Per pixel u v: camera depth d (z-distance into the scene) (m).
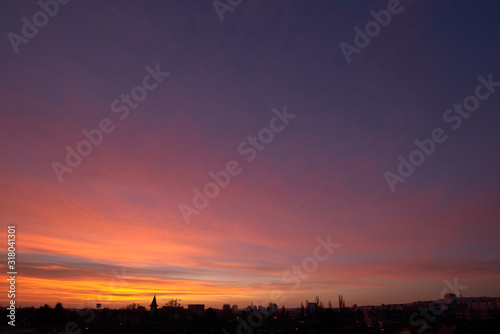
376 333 116.38
